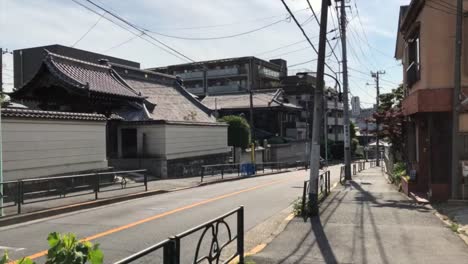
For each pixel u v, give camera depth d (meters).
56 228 11.09
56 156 18.39
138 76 35.91
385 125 24.73
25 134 16.91
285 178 30.64
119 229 10.81
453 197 14.45
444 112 15.23
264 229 10.92
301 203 13.30
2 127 15.94
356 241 9.16
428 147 15.91
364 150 84.12
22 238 9.88
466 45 14.74
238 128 42.31
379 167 54.31
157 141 28.39
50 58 24.47
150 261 7.64
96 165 20.67
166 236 9.97
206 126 34.44
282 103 59.97
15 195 12.83
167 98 36.75
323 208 14.12
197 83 83.44
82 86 23.70
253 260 7.61
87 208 14.88
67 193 16.05
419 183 17.56
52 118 18.11
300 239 9.37
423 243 8.93
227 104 60.28
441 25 15.07
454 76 14.45
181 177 29.11
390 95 31.08
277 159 53.31
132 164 28.05
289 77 81.50
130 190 19.22
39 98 25.59
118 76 31.52
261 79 82.12
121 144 28.98
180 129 30.34
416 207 14.30
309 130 73.31
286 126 63.94
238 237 7.19
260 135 57.88
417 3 16.02
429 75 15.15
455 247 8.57
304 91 74.44
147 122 28.23
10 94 24.73
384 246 8.70
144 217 12.69
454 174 14.41
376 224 11.15
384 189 21.86
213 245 6.02
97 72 28.97
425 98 15.12
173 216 12.87
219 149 36.94
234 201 16.52
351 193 19.62
